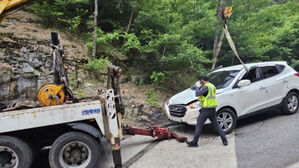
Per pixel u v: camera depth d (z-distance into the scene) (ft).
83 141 11.38
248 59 36.11
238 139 15.25
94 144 11.55
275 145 13.41
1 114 10.32
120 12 25.93
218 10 29.91
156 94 25.38
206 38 33.58
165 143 15.69
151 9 25.35
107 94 11.94
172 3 27.43
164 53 25.40
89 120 11.82
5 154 10.82
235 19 33.01
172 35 22.90
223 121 16.60
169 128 19.62
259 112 18.19
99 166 12.75
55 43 13.00
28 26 23.98
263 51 34.27
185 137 15.75
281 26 39.01
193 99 16.79
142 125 20.01
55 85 11.94
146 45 24.32
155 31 25.34
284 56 38.22
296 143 13.34
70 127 11.80
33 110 10.68
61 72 12.53
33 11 26.89
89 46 24.76
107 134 12.21
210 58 33.17
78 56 23.45
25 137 11.34
